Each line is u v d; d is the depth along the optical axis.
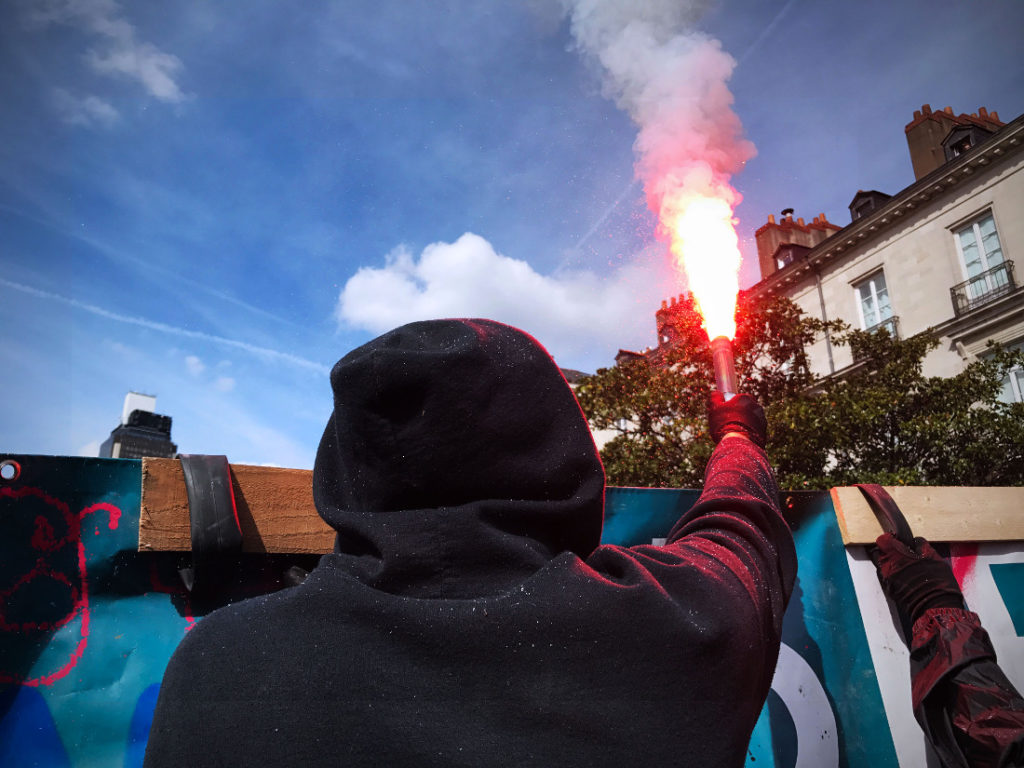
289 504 1.20
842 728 1.52
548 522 0.64
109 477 1.11
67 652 1.03
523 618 0.56
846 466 9.04
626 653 0.56
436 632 0.55
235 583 1.15
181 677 0.53
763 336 9.97
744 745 0.57
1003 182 15.58
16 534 1.03
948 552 1.72
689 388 9.34
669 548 0.70
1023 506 1.78
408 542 0.60
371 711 0.52
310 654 0.54
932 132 20.77
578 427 0.67
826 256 19.34
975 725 1.29
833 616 1.59
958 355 16.25
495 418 0.61
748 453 0.99
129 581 1.09
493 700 0.53
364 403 0.62
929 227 17.05
